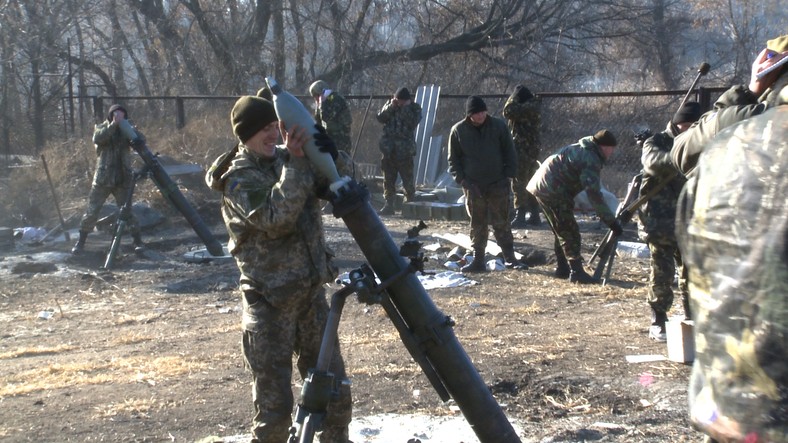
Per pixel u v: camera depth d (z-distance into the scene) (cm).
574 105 1781
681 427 480
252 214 354
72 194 1544
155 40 2705
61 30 2386
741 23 2902
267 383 372
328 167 344
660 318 665
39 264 1050
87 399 545
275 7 2625
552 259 1026
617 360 610
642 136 682
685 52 2973
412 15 2747
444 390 340
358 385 566
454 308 796
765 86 378
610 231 855
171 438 479
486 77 2664
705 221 225
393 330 713
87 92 2728
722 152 230
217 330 739
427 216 1344
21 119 2273
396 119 1378
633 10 2702
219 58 2673
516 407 526
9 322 802
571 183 870
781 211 209
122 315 816
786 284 205
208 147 1761
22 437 479
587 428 481
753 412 208
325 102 1254
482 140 948
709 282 222
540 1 2736
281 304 368
